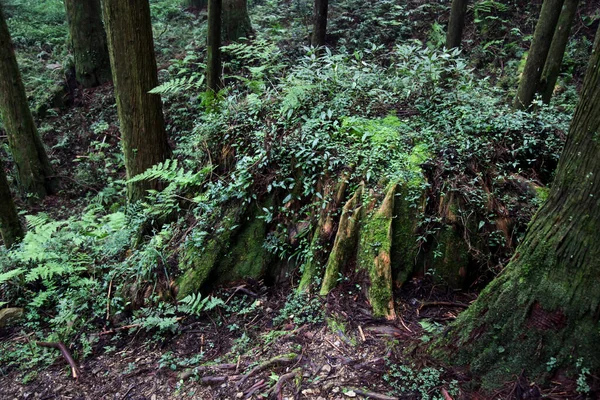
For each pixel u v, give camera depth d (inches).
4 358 156.9
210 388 123.9
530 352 98.9
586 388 91.4
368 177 157.5
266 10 527.8
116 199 346.0
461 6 265.7
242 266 172.6
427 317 137.4
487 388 101.9
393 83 219.3
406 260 151.0
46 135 414.0
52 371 148.0
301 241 166.2
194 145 225.8
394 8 457.7
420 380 109.8
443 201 152.0
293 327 139.3
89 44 450.3
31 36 536.7
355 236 150.3
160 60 463.8
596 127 87.6
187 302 159.5
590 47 351.6
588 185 89.5
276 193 174.9
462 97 207.5
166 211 203.6
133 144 232.4
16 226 228.8
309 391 113.3
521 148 175.8
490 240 149.9
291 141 176.6
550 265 96.3
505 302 103.7
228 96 240.7
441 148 168.6
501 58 374.6
